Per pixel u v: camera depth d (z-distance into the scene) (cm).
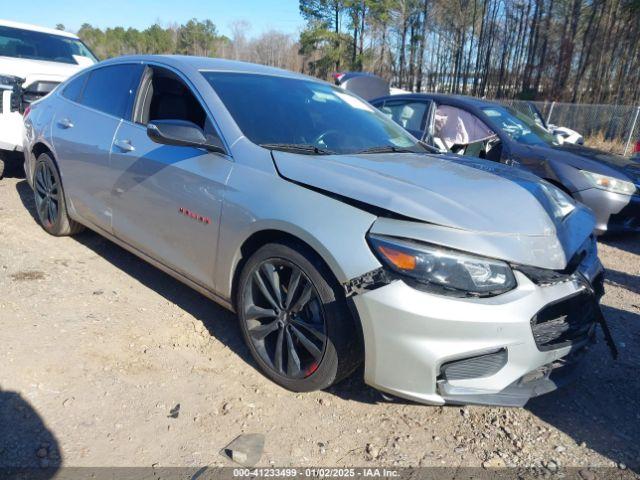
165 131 273
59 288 353
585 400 277
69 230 437
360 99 400
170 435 227
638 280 473
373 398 265
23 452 209
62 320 311
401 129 385
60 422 227
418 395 221
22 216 494
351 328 233
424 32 4016
